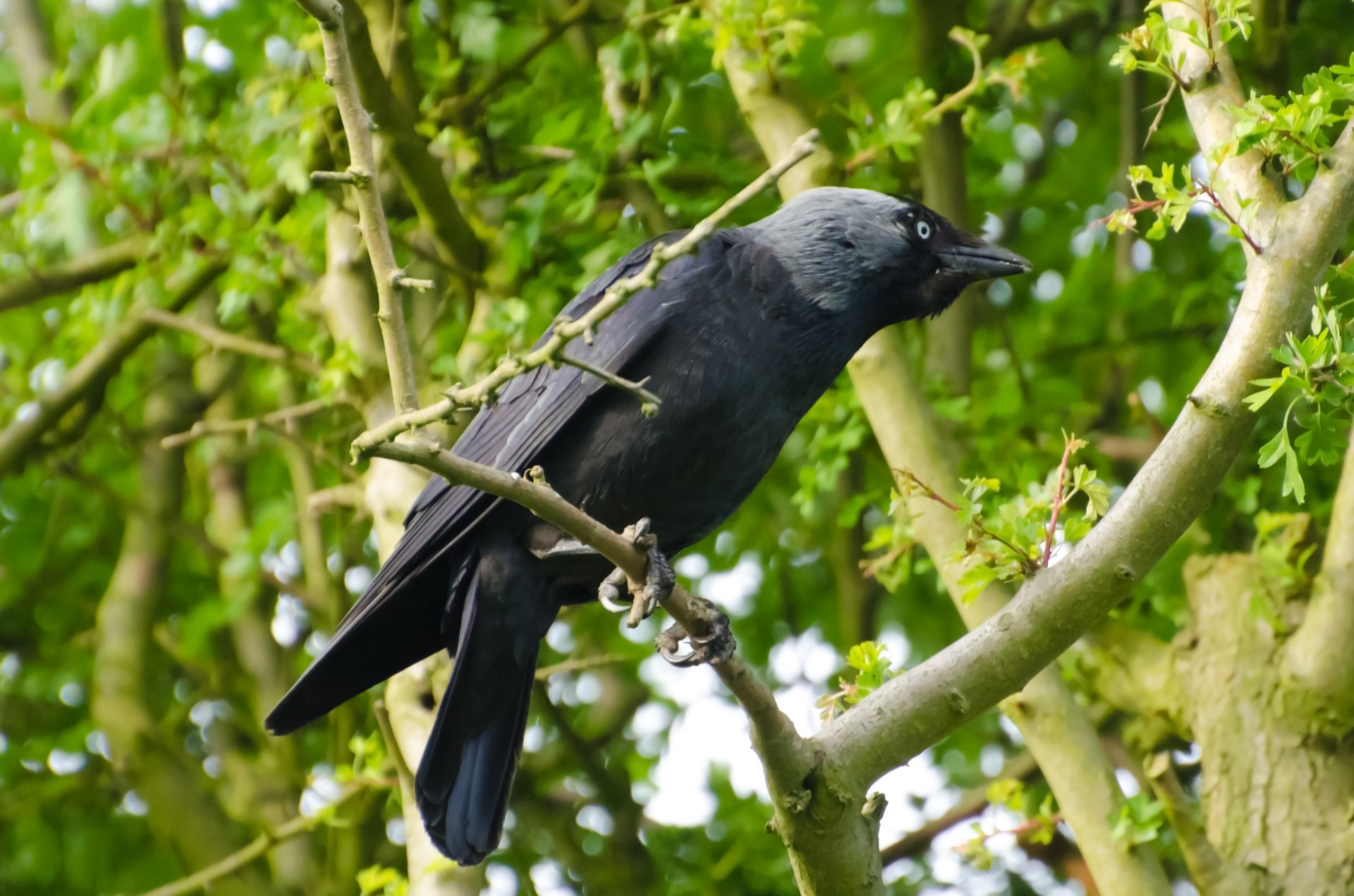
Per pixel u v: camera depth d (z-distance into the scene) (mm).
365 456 4906
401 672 9086
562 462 7617
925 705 6059
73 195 10961
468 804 7723
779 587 14844
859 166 10188
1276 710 9195
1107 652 10172
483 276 11008
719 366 7484
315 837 13750
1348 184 6035
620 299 4750
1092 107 14164
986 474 11312
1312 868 8734
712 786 13938
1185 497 5906
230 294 10664
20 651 15445
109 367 12234
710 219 4773
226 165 11273
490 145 11891
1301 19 12828
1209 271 13297
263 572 12781
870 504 12727
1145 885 8352
